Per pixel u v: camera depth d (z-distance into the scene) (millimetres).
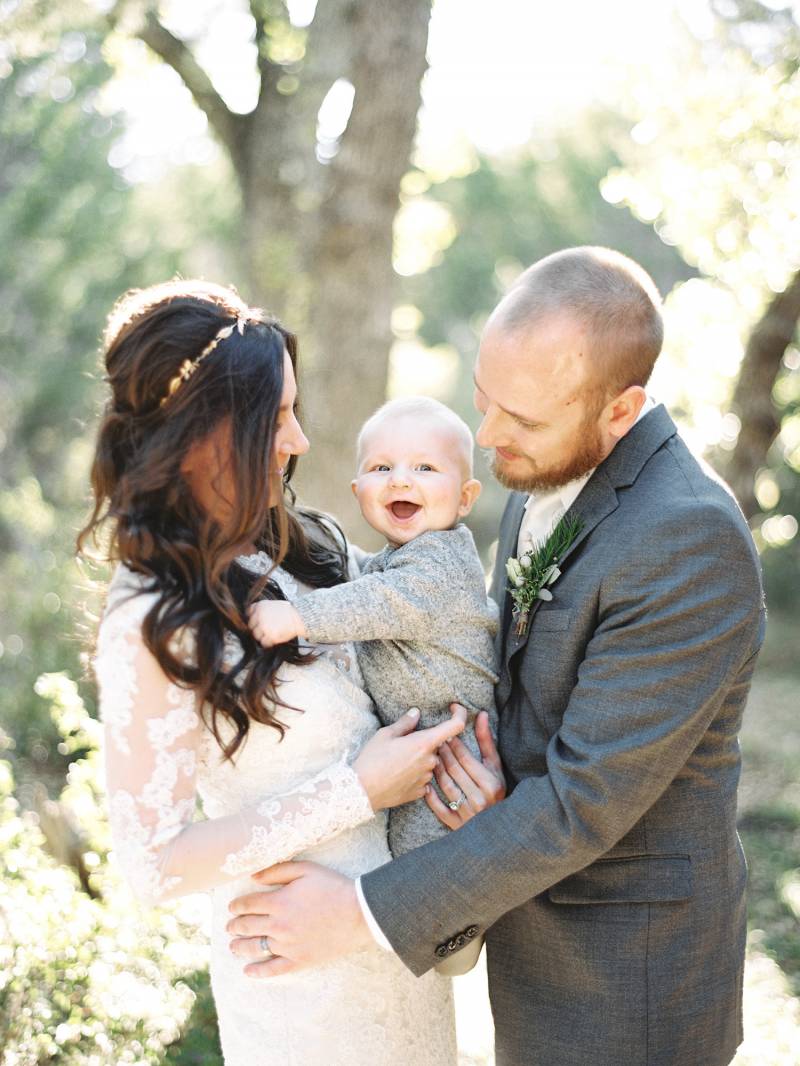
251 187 8586
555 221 25062
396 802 1961
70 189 11578
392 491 2191
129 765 1733
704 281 6762
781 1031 3963
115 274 12797
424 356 24031
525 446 2047
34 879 3092
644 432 2090
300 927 1877
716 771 2092
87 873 3859
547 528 2254
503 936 2168
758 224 6039
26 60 9250
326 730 1949
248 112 8695
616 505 2027
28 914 2924
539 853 1879
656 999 2010
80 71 9883
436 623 2092
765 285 6352
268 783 1921
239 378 1779
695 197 6199
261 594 1973
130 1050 2826
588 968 2035
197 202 15188
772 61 5848
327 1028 1958
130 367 1802
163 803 1743
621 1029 2012
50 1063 2670
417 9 6219
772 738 9961
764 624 2088
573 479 2092
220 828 1805
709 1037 2064
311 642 2049
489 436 2070
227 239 14227
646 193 6414
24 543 8828
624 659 1896
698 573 1904
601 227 23672
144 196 14727
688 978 2029
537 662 2070
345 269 6414
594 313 1966
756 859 6375
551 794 1900
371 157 6297
